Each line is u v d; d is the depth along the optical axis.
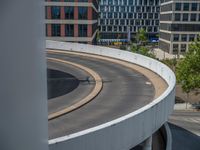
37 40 5.13
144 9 164.75
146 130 13.62
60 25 66.31
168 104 15.95
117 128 11.62
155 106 14.02
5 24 4.43
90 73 29.06
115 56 38.19
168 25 110.00
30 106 5.05
